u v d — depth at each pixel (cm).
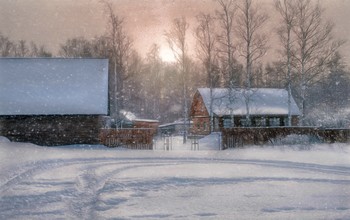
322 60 3894
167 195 1026
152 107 6919
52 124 3000
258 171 1484
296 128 3078
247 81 3903
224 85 4372
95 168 1516
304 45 3875
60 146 2867
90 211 852
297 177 1329
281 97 4691
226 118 4375
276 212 849
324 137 3077
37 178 1244
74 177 1279
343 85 5084
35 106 3011
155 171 1466
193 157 2083
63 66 3519
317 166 1680
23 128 2975
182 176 1330
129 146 2895
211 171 1474
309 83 4038
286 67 3962
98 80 3397
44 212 841
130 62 4650
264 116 4438
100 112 3000
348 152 2433
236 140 2944
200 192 1066
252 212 848
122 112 4503
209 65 4056
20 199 955
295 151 2512
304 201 956
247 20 3881
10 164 1477
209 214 830
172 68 6506
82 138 3012
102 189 1102
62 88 3253
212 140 3350
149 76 6744
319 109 5159
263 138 2992
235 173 1418
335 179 1294
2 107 2966
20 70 3422
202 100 4612
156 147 3094
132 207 892
